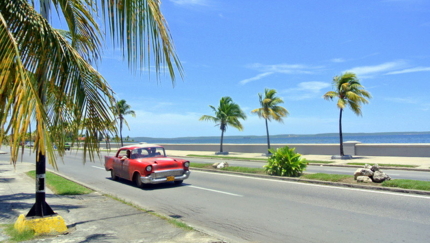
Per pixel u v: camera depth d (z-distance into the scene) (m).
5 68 3.30
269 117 27.41
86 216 6.68
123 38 3.90
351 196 8.73
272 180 12.07
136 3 3.85
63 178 13.05
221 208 7.95
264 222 6.62
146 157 11.88
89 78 4.91
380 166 16.98
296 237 5.63
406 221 6.34
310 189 10.00
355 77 22.44
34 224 5.26
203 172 15.30
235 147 34.84
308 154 27.67
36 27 4.19
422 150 21.39
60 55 4.45
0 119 3.50
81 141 5.09
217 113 31.08
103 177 14.47
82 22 5.06
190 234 5.43
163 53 4.00
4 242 4.93
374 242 5.25
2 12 4.01
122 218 6.51
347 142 25.22
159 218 6.51
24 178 13.24
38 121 3.44
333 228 6.06
